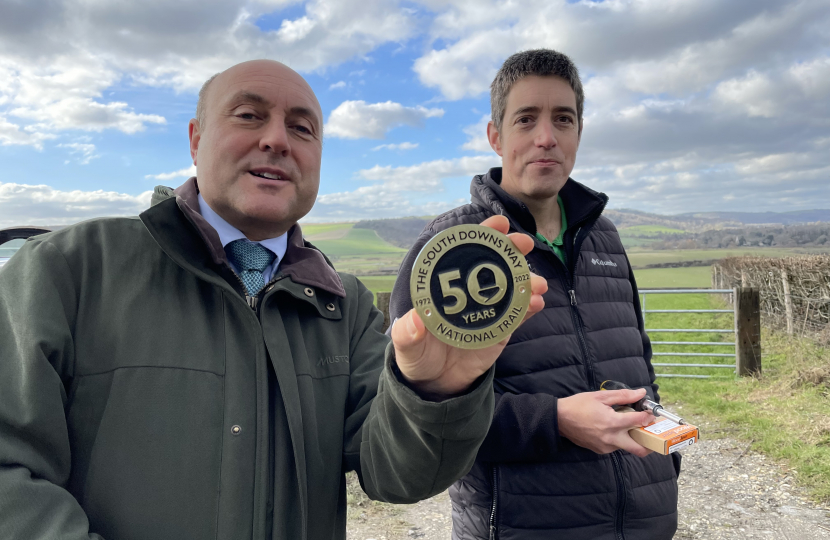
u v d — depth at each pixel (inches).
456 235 41.5
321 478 50.4
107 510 42.2
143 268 48.9
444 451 43.6
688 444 54.9
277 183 52.8
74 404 44.1
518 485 64.3
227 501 43.8
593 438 59.5
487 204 75.0
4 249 109.3
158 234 47.6
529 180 73.1
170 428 44.1
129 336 45.8
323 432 51.9
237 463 44.8
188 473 43.7
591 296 74.5
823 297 300.2
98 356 45.2
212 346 47.8
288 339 52.2
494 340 40.8
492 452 63.2
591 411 59.4
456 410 40.8
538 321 69.0
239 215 53.3
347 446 54.3
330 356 55.0
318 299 56.5
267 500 45.8
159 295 48.1
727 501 144.3
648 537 67.2
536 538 64.0
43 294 43.4
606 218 86.7
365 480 53.2
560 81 72.5
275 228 55.7
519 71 73.1
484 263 41.6
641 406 62.7
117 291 47.2
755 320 265.4
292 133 55.2
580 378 68.8
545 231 79.3
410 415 41.3
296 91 54.7
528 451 62.6
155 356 45.6
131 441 43.4
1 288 44.3
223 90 53.6
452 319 40.4
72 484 43.4
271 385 49.2
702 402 231.9
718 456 175.0
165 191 57.6
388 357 43.2
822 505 138.4
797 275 334.0
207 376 46.4
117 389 44.2
